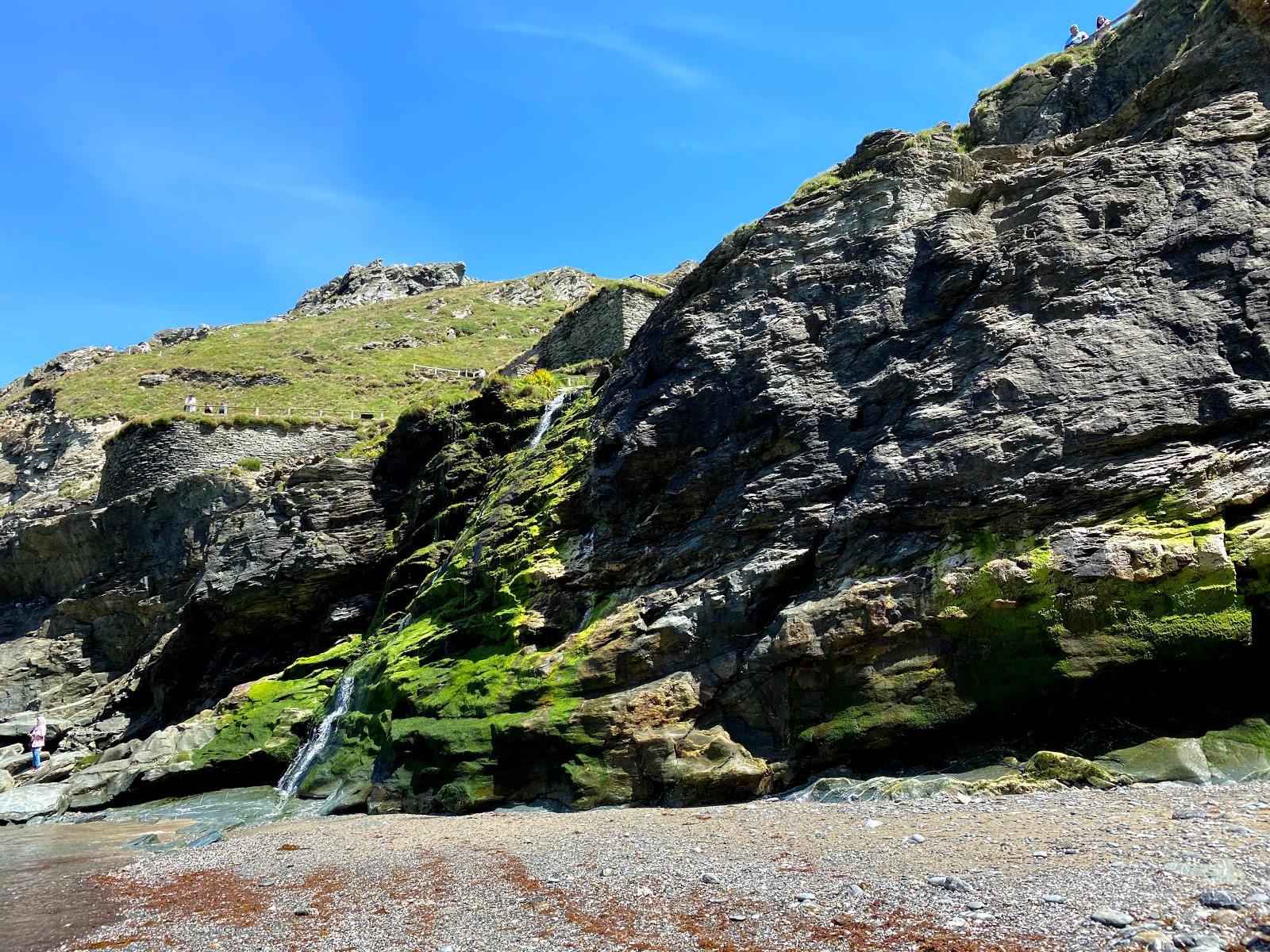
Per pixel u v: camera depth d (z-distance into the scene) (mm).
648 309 40656
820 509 17922
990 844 10562
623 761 17219
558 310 96625
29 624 45719
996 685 14906
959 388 17500
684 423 20812
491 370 67125
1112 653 14156
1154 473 15148
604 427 23703
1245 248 16469
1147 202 17797
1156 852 9359
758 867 11008
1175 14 21375
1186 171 17828
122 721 36562
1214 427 15320
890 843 11266
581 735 17703
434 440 35969
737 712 16969
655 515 20469
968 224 19609
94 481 56188
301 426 46062
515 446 32406
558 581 21875
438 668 22984
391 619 29828
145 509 42500
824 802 14734
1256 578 13797
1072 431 15938
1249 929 7242
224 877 14078
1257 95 18281
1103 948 7305
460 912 10648
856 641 16047
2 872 16062
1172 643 13859
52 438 61406
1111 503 15273
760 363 20109
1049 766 13570
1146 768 13203
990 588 15219
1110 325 16719
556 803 17656
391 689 23516
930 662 15508
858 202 21188
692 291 23469
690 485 20062
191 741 28500
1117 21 23281
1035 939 7668
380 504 36188
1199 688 14008
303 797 23250
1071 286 17391
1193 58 19359
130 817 23969
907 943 7977
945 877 9477
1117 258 17359
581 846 13500
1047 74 23250
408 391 61156
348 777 22594
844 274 20375
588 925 9602
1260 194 16953
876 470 17438
